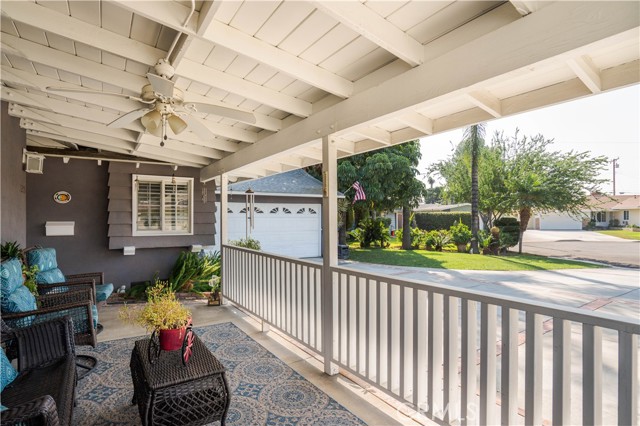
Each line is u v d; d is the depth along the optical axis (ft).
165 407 6.25
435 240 47.47
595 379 4.72
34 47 8.27
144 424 6.21
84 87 10.78
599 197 42.06
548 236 50.06
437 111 9.37
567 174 41.06
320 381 9.43
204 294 20.18
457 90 6.29
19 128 14.73
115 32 7.54
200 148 17.17
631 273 28.48
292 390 8.92
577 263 34.60
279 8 6.23
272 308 12.98
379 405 8.24
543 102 7.52
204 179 20.86
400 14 6.01
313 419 7.63
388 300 7.91
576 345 12.55
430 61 6.75
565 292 21.15
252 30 6.89
